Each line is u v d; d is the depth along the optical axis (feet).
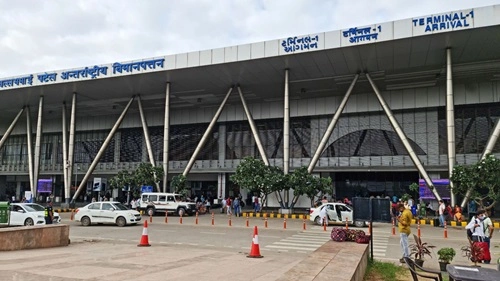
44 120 187.42
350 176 134.10
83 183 142.72
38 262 32.83
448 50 97.14
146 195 114.73
